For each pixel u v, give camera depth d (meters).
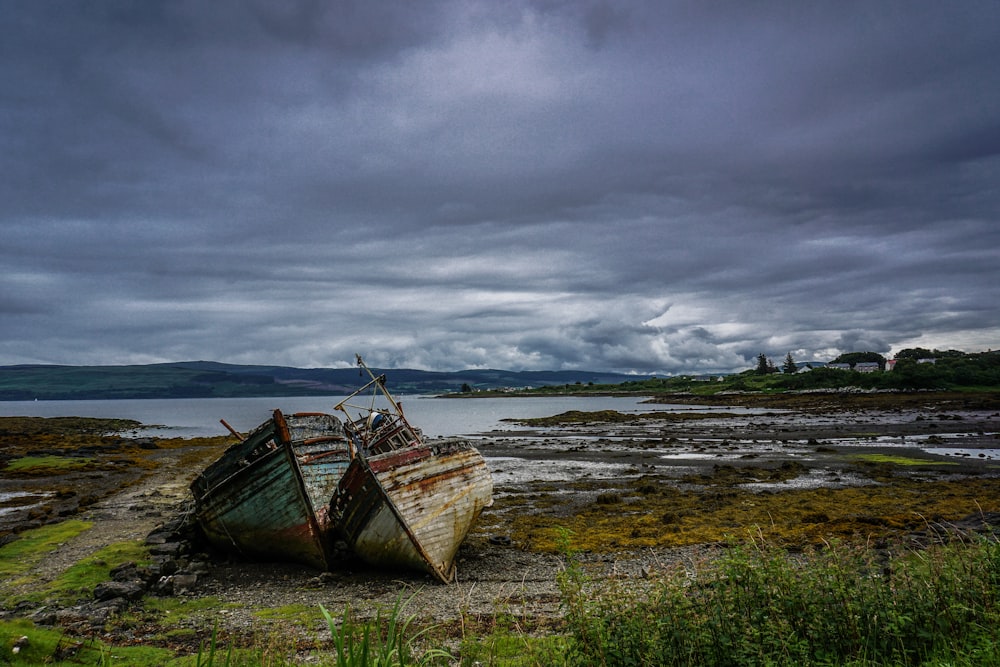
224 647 10.83
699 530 19.59
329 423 22.92
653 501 25.42
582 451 47.09
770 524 20.09
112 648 10.58
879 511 21.52
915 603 7.52
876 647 7.04
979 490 25.36
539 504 26.11
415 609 13.19
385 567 16.67
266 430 16.86
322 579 15.83
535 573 16.20
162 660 10.13
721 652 6.86
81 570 15.41
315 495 19.06
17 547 18.25
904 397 98.12
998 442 44.56
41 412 172.88
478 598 14.02
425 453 17.12
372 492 15.69
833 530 18.62
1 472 36.44
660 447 48.12
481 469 18.91
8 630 10.26
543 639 8.86
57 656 9.90
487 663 8.16
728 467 34.12
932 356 178.62
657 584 8.09
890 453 39.81
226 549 18.52
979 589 7.54
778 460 38.06
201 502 18.11
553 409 145.12
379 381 23.17
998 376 116.19
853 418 70.88
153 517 22.83
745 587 7.66
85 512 24.03
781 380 159.62
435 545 16.20
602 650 6.95
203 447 55.06
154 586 14.87
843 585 7.67
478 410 146.88
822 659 6.79
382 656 6.31
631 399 184.12
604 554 17.72
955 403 84.50
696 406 125.75
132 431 84.69
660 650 6.87
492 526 22.20
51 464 39.62
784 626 6.93
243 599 14.28
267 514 17.03
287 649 9.88
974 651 6.43
